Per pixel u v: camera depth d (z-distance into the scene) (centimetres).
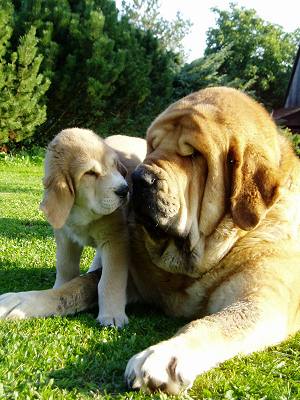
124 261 106
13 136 548
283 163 105
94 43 578
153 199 97
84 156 108
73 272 119
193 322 85
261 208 98
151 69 668
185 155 102
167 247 105
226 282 101
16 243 178
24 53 518
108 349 88
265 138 102
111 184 107
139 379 73
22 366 77
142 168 98
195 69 853
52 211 105
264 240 101
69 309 106
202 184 103
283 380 82
